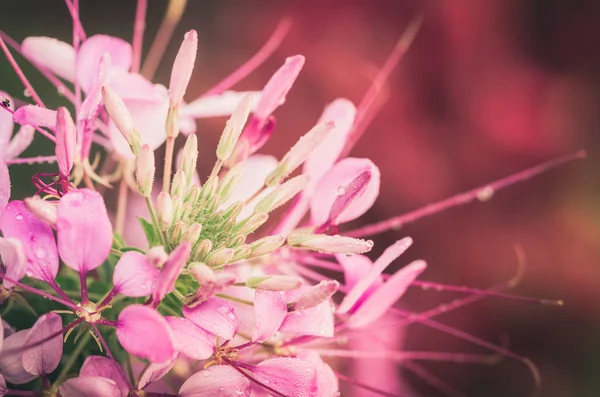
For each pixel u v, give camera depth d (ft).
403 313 0.96
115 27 1.94
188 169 0.82
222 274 0.74
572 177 2.21
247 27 2.20
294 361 0.77
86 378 0.74
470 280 2.01
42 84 1.45
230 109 0.92
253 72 2.17
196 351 0.74
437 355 1.07
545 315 1.94
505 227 2.11
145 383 0.76
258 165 0.93
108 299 0.77
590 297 1.98
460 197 0.99
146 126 0.85
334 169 0.87
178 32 2.05
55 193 0.82
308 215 1.17
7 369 0.76
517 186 2.19
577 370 1.88
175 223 0.80
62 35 1.85
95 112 0.84
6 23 1.81
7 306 0.81
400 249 0.81
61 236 0.75
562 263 2.05
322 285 0.77
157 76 1.95
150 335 0.71
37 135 1.18
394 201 2.10
